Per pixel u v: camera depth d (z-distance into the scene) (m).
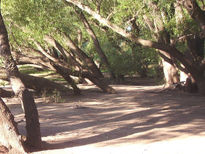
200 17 16.14
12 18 17.81
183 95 19.00
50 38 23.50
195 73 18.80
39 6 17.97
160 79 28.36
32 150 7.94
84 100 18.42
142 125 10.90
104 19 15.94
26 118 8.11
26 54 20.81
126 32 16.41
